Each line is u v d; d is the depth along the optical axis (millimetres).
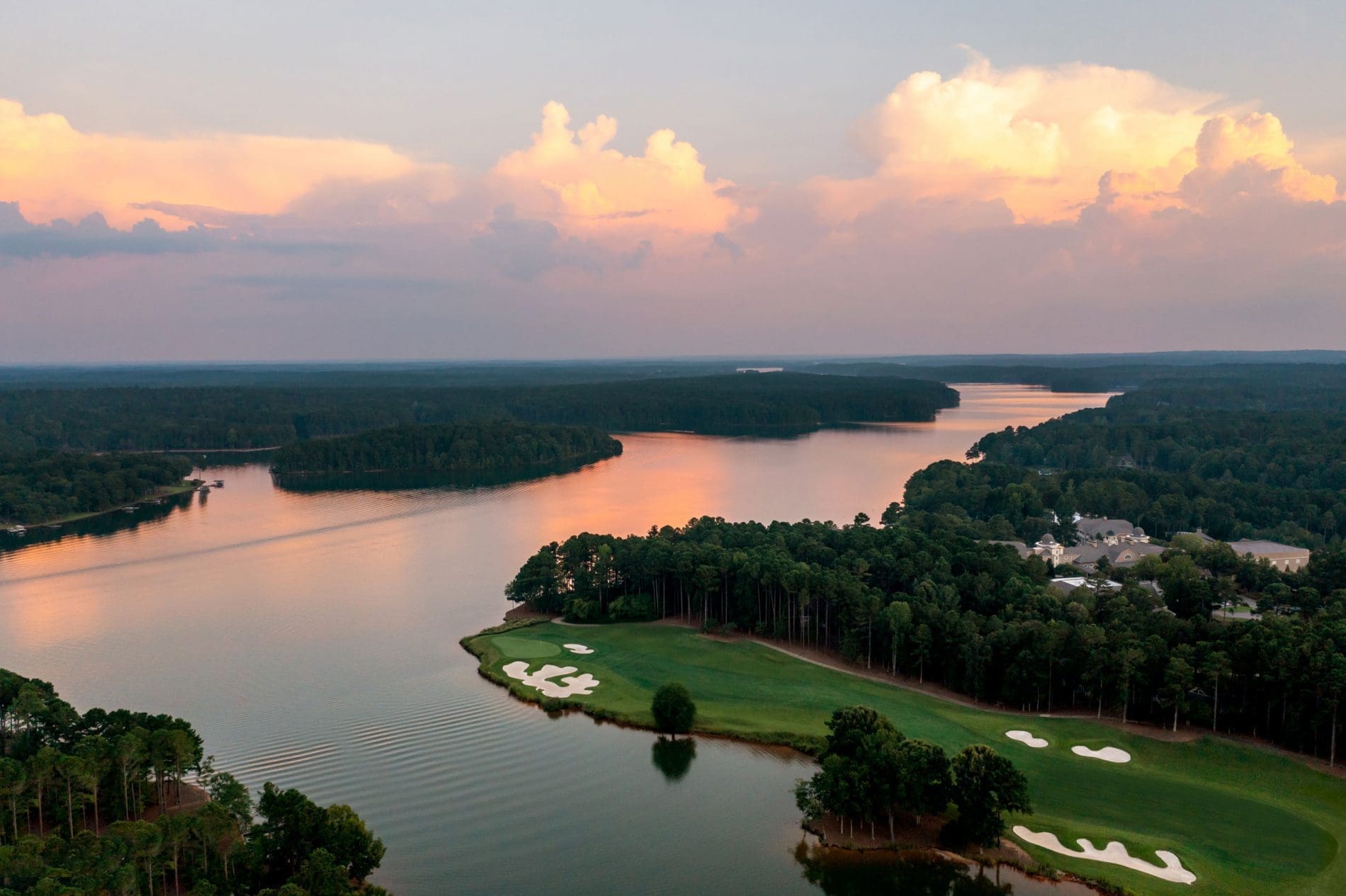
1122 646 110000
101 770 78812
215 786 83312
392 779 95500
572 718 112875
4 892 60875
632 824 86750
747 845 83438
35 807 81312
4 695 92750
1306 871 77500
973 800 81125
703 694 119562
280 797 76750
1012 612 127688
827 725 94375
